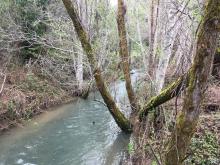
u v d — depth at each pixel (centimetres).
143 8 1559
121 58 1259
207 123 930
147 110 1025
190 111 463
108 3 1794
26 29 1842
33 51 1927
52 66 1909
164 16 1120
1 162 984
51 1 1920
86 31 1138
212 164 771
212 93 1063
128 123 1205
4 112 1312
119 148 1092
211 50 434
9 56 1750
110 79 1714
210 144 835
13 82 1616
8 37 1639
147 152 871
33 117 1441
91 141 1161
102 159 1010
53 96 1717
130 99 1252
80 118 1447
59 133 1245
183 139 477
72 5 1045
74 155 1041
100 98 1856
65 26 1678
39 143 1141
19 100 1430
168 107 1000
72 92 1875
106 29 1730
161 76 1094
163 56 1088
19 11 1827
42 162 990
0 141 1150
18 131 1259
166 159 501
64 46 1791
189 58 685
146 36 1683
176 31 984
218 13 417
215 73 1208
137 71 2055
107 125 1345
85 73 2039
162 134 882
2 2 1738
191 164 761
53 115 1489
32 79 1719
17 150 1076
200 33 436
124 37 1217
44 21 1795
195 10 725
